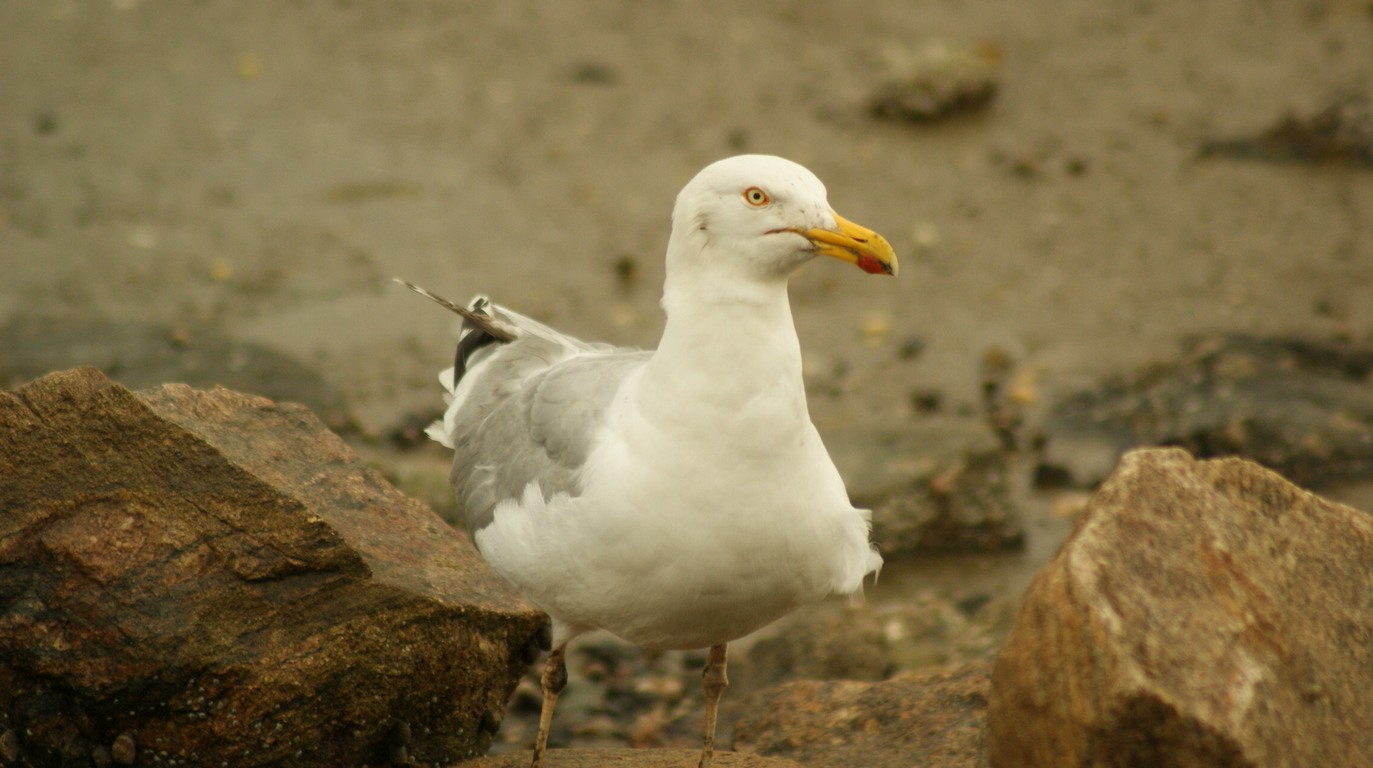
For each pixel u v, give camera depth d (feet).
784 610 25.45
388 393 51.37
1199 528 21.38
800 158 68.74
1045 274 61.21
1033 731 20.54
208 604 23.93
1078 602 20.08
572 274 60.39
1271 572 21.54
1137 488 21.63
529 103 72.49
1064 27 80.64
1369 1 81.92
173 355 52.06
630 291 59.57
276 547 24.12
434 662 25.40
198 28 76.95
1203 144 70.28
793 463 24.00
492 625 25.89
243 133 68.54
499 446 27.94
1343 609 21.70
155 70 73.00
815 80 75.46
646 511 23.80
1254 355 53.83
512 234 62.75
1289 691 20.59
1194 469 22.16
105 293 56.65
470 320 31.71
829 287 60.70
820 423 50.44
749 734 30.71
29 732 24.25
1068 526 45.70
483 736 27.04
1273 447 47.73
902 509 44.06
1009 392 52.80
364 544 26.00
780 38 79.20
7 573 23.84
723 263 24.03
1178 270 61.21
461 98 72.64
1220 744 19.34
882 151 69.67
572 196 65.77
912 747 28.53
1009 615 38.47
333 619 24.45
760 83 75.05
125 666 23.71
